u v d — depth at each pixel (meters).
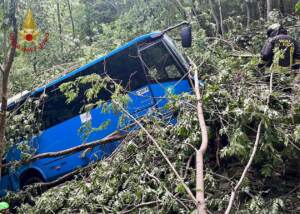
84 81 6.63
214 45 9.52
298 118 5.50
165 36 8.23
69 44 13.10
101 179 6.02
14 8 5.38
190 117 5.70
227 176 5.69
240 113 5.32
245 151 5.09
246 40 11.82
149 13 14.15
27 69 10.59
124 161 6.14
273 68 5.98
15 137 8.12
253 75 6.70
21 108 8.59
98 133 8.29
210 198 5.14
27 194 7.30
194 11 13.31
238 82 6.26
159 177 5.73
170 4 14.15
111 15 18.16
